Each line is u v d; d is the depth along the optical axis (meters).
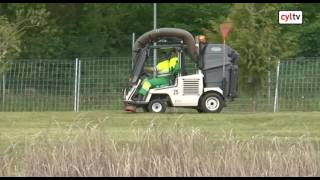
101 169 41.31
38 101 93.88
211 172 40.97
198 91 73.56
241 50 82.56
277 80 84.62
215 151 42.03
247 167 41.12
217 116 63.53
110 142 42.41
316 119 61.19
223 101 74.00
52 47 126.31
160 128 44.44
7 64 83.00
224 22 84.81
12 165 42.09
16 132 53.31
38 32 124.88
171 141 42.16
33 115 66.81
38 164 41.62
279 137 49.62
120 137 47.41
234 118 61.91
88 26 131.88
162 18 132.88
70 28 131.12
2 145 46.88
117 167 41.12
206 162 41.19
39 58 124.50
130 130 53.00
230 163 41.16
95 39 130.50
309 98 88.62
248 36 82.56
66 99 94.00
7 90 93.81
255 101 84.94
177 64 73.88
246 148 42.44
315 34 127.19
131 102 72.50
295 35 113.00
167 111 74.62
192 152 41.66
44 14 105.00
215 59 74.25
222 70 74.12
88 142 42.09
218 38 84.56
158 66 73.94
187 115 64.94
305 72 89.06
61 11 130.62
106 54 129.88
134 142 44.47
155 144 42.22
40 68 95.00
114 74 94.06
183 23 132.25
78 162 41.50
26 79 94.62
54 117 64.88
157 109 73.00
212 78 74.06
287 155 41.69
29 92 94.06
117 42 132.50
